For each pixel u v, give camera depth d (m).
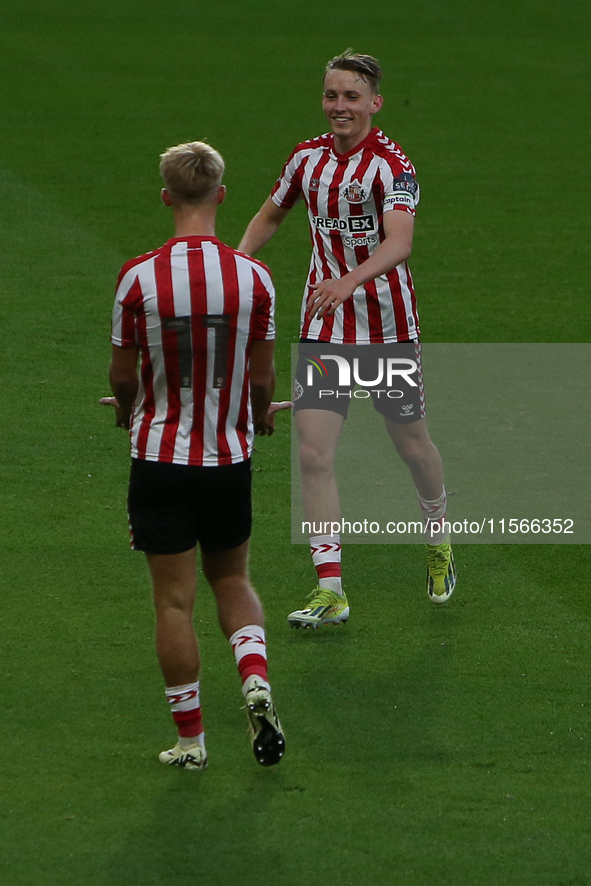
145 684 14.53
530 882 10.95
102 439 23.03
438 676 14.86
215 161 12.34
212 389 12.19
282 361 28.08
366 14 89.06
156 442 12.28
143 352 12.17
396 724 13.72
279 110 59.75
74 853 11.30
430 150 53.19
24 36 76.88
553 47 79.19
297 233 39.94
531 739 13.41
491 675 14.91
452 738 13.41
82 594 16.88
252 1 92.62
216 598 13.02
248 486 12.77
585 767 12.86
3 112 57.12
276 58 73.38
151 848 11.38
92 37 77.56
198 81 66.19
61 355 27.81
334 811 12.01
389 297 16.22
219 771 12.73
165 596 12.60
